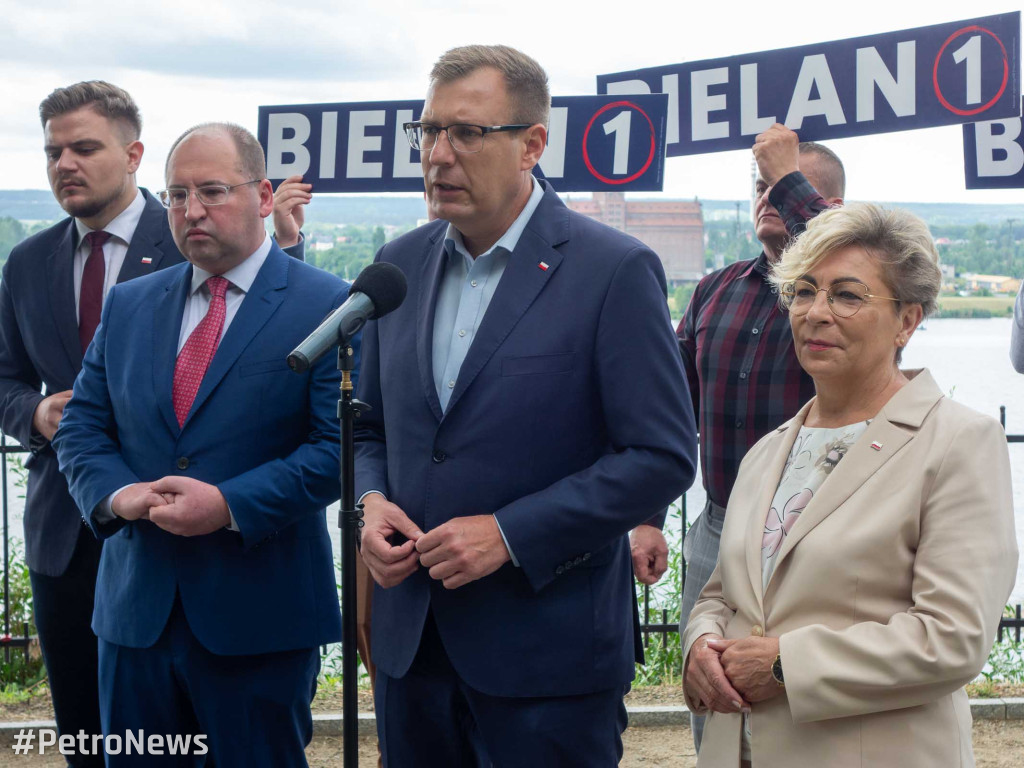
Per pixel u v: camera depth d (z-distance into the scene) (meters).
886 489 2.19
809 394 3.42
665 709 4.76
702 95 4.21
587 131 4.20
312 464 3.09
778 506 2.37
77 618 3.85
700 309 3.82
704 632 2.40
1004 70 3.82
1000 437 2.19
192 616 3.10
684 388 2.77
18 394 3.90
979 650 2.04
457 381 2.71
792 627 2.22
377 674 2.91
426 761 2.86
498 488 2.67
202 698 3.13
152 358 3.27
